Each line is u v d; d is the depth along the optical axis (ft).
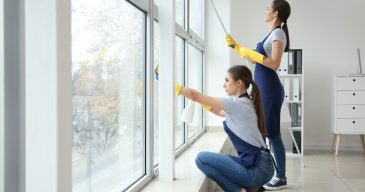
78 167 5.06
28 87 3.18
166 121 7.52
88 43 5.28
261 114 7.32
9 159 2.95
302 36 17.70
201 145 12.53
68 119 3.31
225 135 15.17
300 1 17.70
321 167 13.07
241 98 7.24
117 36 6.39
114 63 6.28
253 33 17.93
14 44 2.94
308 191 9.65
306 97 17.78
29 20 3.15
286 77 15.65
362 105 15.62
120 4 6.48
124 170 6.86
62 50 3.19
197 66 15.93
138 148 7.67
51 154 3.17
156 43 8.53
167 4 7.25
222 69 16.84
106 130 5.98
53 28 3.12
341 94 15.75
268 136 8.93
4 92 2.88
